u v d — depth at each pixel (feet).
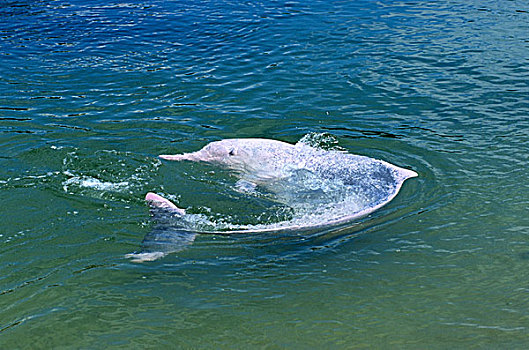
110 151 33.40
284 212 27.76
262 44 50.93
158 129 36.40
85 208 27.71
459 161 31.94
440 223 26.27
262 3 62.23
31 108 38.88
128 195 29.07
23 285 22.24
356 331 19.81
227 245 25.02
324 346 19.12
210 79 44.11
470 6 59.16
